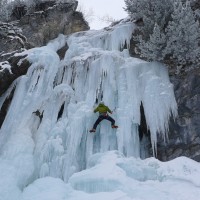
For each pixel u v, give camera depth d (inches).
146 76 358.3
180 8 373.4
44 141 335.0
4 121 358.9
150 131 329.1
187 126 327.0
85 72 385.7
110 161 288.2
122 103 344.8
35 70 381.1
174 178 275.4
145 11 414.0
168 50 364.8
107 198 237.0
